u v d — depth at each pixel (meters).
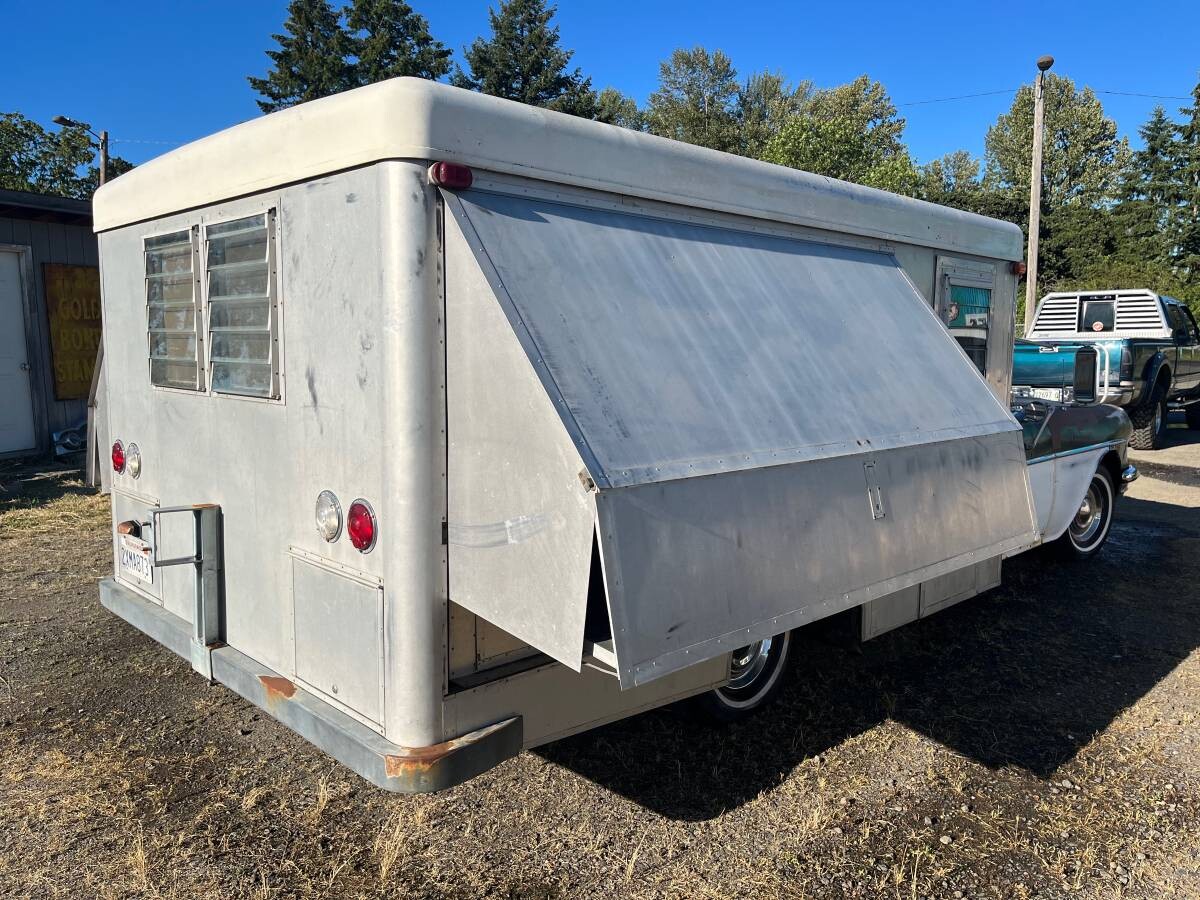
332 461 2.47
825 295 3.16
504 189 2.37
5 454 9.30
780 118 49.38
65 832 2.70
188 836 2.69
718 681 3.12
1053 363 9.99
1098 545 6.12
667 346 2.42
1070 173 47.66
